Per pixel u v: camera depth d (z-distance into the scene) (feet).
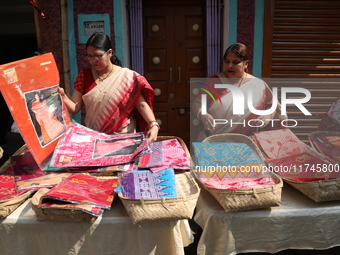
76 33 11.16
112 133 7.61
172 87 12.75
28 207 5.26
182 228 5.48
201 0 12.12
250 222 5.06
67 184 5.40
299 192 5.66
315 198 5.12
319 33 11.56
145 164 6.22
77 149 6.41
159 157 6.43
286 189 5.78
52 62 6.54
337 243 5.25
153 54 12.46
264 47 11.43
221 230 5.06
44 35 11.30
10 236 5.04
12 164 6.59
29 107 5.99
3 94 5.61
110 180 5.84
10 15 14.69
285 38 11.51
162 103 12.84
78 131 6.78
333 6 11.38
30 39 17.11
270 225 5.08
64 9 10.99
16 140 9.14
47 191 5.37
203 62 12.57
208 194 5.59
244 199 4.88
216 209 5.10
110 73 7.57
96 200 4.99
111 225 4.93
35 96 6.12
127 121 7.66
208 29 11.76
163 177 5.64
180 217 4.67
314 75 11.82
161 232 4.97
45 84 6.34
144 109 7.52
